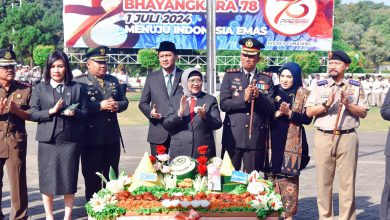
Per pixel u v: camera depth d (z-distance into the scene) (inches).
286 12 1246.9
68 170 264.4
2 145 259.8
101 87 305.1
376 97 1176.8
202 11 1232.8
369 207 318.7
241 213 206.4
